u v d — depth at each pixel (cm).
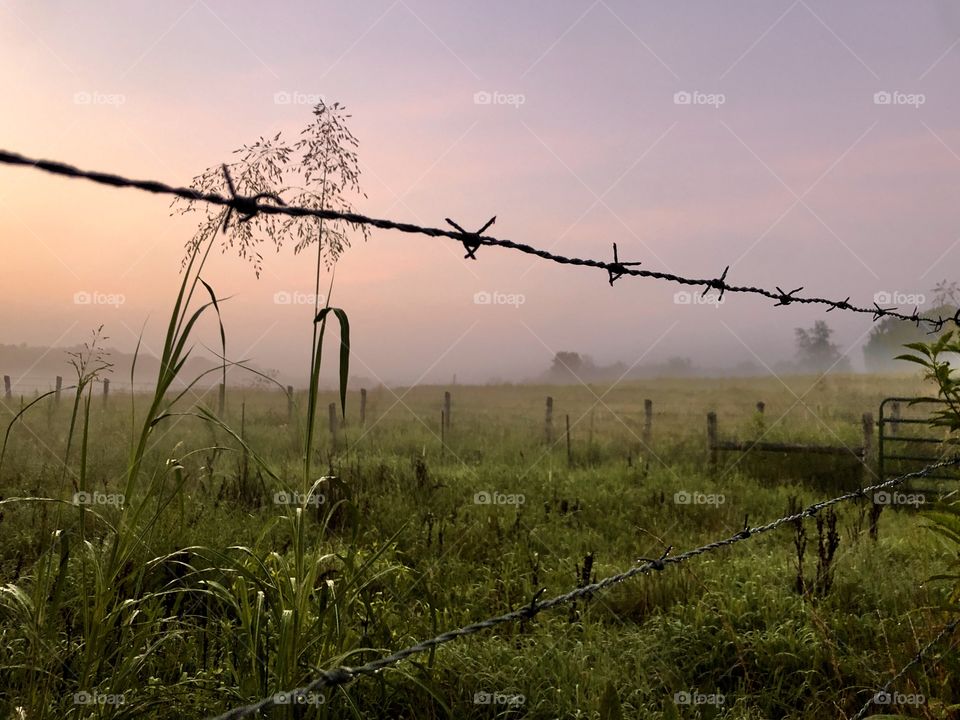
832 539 478
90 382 221
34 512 478
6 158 125
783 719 332
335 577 299
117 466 750
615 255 274
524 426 1842
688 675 375
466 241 216
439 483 867
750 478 1107
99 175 137
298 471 780
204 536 455
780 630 409
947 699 284
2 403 1261
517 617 205
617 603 471
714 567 532
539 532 668
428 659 322
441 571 512
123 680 228
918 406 1736
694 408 2639
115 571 217
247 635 245
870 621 412
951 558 408
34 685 214
